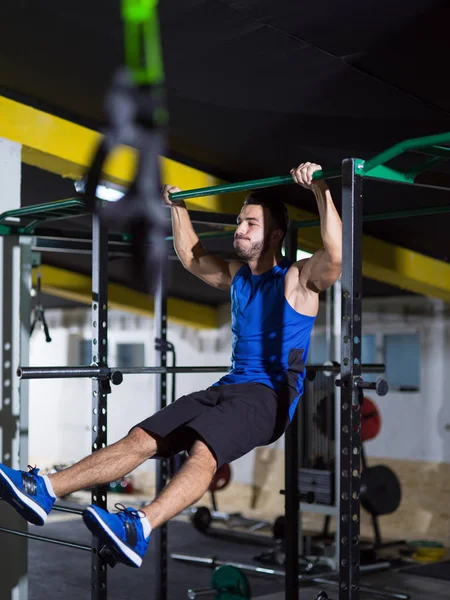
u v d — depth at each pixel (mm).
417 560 6391
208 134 4555
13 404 4211
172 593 5363
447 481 7332
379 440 7848
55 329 10672
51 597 5262
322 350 8375
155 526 2359
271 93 3967
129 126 4434
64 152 4352
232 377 2863
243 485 8766
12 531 3512
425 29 3193
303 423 6398
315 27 3291
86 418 10273
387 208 5309
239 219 2967
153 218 4395
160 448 2703
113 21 3373
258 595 5336
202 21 3314
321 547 6805
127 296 8539
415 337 7914
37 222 4043
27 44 3754
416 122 4066
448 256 6223
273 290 2893
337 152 4617
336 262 2682
